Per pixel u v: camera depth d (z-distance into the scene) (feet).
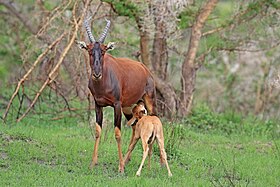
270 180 97.71
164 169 100.42
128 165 103.40
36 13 162.61
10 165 98.73
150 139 96.17
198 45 164.35
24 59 150.82
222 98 204.44
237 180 98.27
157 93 158.10
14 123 136.77
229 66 208.33
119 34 158.71
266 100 194.39
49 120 146.10
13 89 172.24
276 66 190.08
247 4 161.27
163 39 159.53
